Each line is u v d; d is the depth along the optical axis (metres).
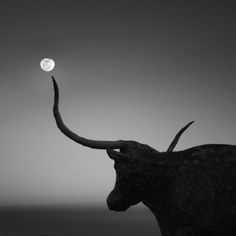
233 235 3.74
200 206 3.76
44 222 50.34
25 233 29.48
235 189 3.74
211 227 3.72
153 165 4.18
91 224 45.12
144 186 4.21
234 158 3.90
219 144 4.11
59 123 4.25
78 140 4.28
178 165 4.06
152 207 4.27
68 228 35.78
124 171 4.25
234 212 3.69
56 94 4.23
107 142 4.36
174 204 3.90
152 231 30.20
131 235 26.45
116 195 4.35
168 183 4.08
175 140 4.55
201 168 3.90
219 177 3.81
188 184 3.88
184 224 3.86
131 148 4.34
